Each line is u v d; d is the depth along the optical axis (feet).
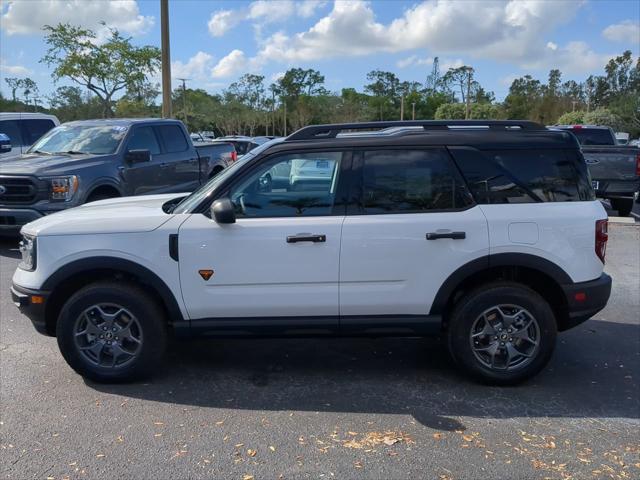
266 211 14.14
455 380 14.94
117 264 13.96
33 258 14.37
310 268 13.92
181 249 13.88
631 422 12.80
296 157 14.23
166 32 53.88
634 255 29.71
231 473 10.75
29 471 10.76
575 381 14.93
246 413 13.08
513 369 14.35
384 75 288.92
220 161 40.24
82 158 29.71
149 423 12.59
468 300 14.17
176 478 10.59
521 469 10.91
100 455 11.30
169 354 16.62
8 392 14.03
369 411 13.23
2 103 170.71
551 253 13.93
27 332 18.12
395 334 14.46
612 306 21.39
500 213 13.99
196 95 246.88
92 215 14.82
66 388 14.30
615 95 278.87
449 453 11.45
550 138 14.33
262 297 14.06
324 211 14.08
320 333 14.39
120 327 14.37
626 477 10.68
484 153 14.19
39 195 27.37
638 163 38.24
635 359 16.40
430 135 14.26
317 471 10.82
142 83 88.28
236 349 17.07
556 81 287.28
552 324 14.16
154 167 33.14
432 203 14.15
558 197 14.24
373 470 10.85
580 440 12.00
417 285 14.02
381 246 13.84
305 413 13.11
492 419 12.87
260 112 237.86
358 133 14.80
